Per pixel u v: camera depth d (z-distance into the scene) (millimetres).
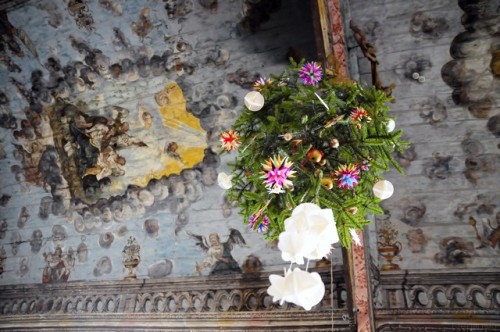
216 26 6137
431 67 5316
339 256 5898
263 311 6109
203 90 6602
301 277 2453
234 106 6523
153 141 7172
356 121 3322
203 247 6863
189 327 6496
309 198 3217
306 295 2416
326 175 3266
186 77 6629
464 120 5316
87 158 7691
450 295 5234
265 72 6152
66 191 8000
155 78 6820
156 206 7258
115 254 7551
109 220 7652
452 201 5445
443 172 5469
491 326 4918
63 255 8062
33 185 8320
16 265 8516
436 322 5137
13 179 8500
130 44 6742
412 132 5543
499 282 5109
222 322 6293
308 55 5785
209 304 6523
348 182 3137
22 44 7312
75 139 7711
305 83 3670
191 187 7008
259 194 3340
